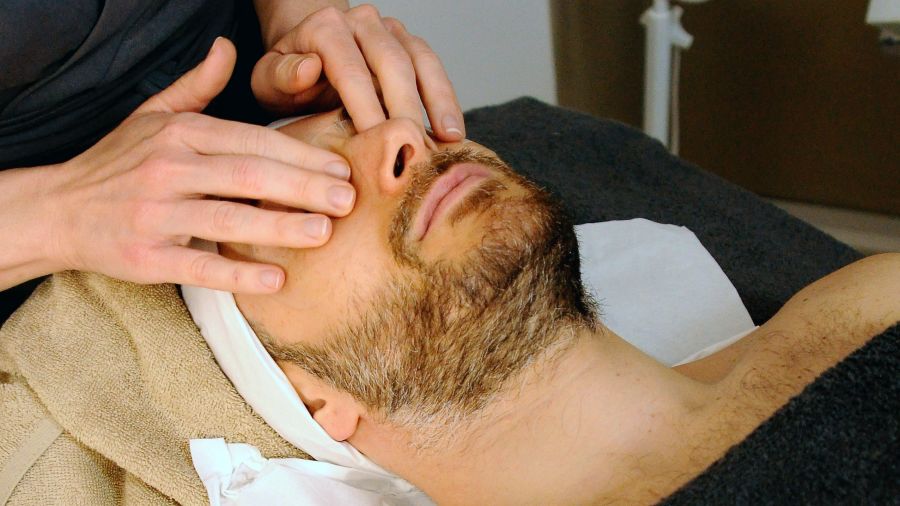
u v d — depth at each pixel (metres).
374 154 0.69
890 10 1.12
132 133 0.75
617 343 0.77
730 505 0.61
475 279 0.67
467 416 0.72
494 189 0.69
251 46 1.01
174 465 0.78
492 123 1.26
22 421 0.80
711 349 0.89
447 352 0.70
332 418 0.77
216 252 0.76
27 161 0.84
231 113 0.98
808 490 0.61
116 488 0.80
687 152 1.81
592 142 1.22
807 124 1.64
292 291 0.71
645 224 1.05
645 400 0.74
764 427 0.65
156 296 0.83
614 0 1.68
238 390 0.81
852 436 0.63
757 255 1.05
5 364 0.84
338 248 0.69
